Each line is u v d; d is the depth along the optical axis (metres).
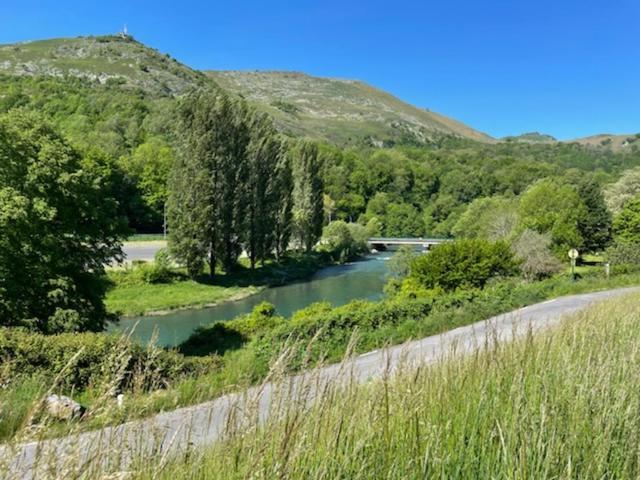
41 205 14.80
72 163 16.80
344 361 2.67
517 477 2.32
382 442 2.43
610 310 7.98
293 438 2.15
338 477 2.16
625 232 45.72
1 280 14.20
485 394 3.16
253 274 39.88
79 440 2.05
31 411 1.97
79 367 8.40
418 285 23.80
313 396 2.56
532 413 2.80
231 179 38.47
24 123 16.31
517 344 4.43
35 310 14.82
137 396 2.43
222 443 2.36
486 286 22.55
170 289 32.72
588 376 3.38
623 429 2.77
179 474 2.25
